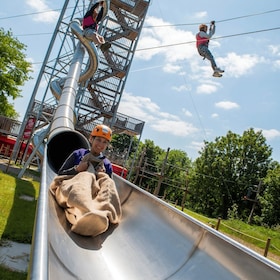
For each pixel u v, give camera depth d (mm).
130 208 5309
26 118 22016
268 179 39188
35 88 21938
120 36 26000
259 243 18844
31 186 12578
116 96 26031
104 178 4648
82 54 17375
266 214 37250
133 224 4730
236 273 3193
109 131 4789
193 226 3984
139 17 26422
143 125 27328
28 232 6457
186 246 3889
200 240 3779
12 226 6578
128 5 25188
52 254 2986
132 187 5812
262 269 2975
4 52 27234
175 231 4199
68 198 4074
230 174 52938
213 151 55750
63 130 8492
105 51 25281
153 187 67500
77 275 3051
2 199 8852
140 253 4023
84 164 4680
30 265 2043
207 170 54031
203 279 3357
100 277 3295
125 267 3648
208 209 52844
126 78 25672
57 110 11469
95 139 4746
